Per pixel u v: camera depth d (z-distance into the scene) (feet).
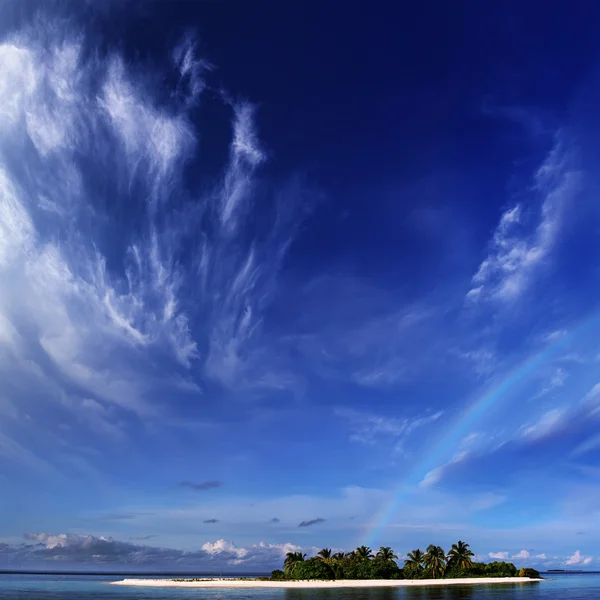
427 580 636.07
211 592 487.61
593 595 441.68
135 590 533.96
